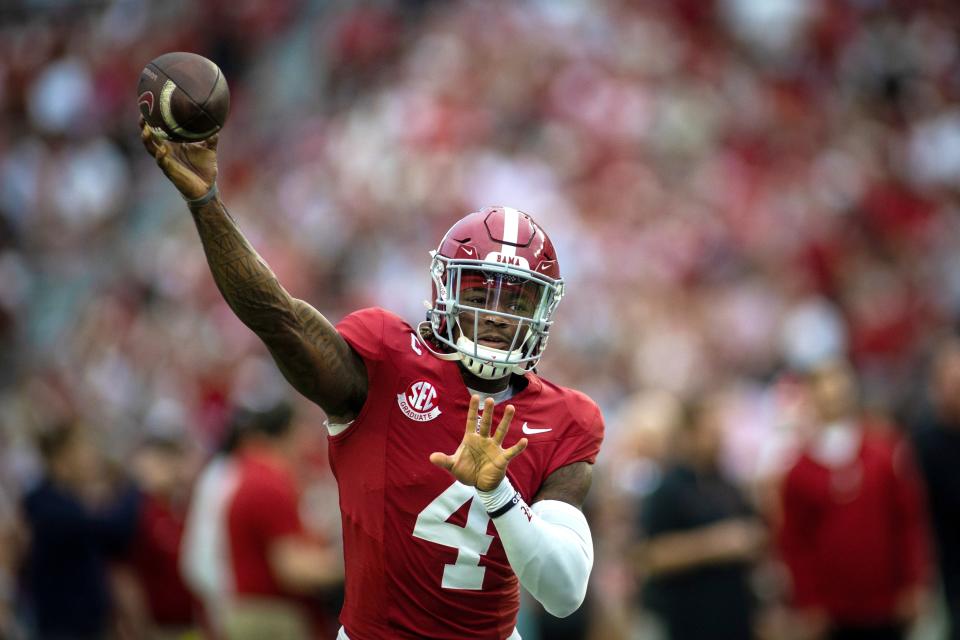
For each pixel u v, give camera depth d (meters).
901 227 51.66
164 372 46.59
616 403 39.00
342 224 50.84
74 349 49.94
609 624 25.14
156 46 68.06
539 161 51.66
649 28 59.38
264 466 22.88
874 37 63.50
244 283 10.59
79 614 23.70
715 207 50.44
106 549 24.22
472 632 11.55
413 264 46.94
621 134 53.03
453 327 11.54
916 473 25.73
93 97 66.12
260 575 22.66
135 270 54.28
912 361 42.53
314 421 33.66
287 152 58.78
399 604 11.41
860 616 24.81
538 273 11.37
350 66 62.72
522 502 10.83
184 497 25.95
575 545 10.96
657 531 24.36
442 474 11.24
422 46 59.88
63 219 60.41
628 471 26.30
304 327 10.89
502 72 55.28
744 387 41.25
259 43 68.81
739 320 45.03
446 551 11.27
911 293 46.91
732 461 36.41
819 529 25.06
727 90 57.91
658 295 44.81
